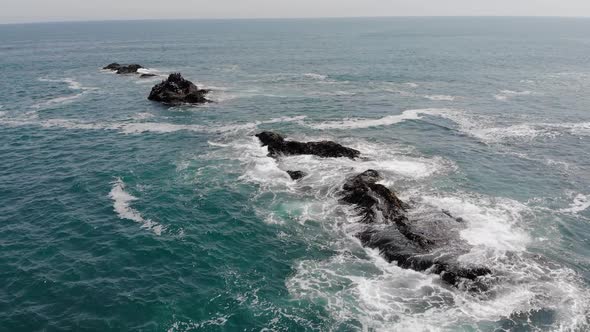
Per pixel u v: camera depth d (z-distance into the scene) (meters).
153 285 21.83
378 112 55.50
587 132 46.72
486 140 44.16
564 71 90.56
